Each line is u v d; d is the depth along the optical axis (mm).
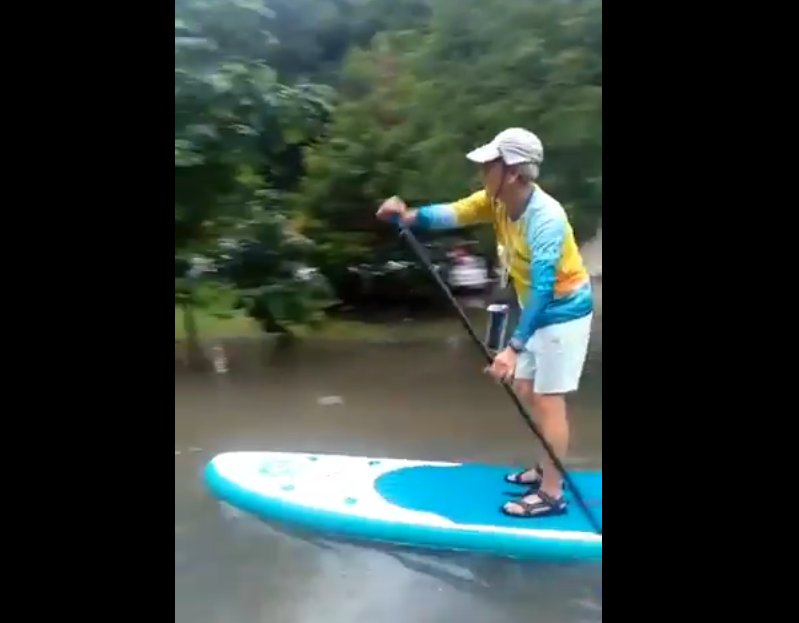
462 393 4629
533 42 5223
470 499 3152
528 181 2936
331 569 2807
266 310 5523
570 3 5215
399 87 5445
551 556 2822
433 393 4617
